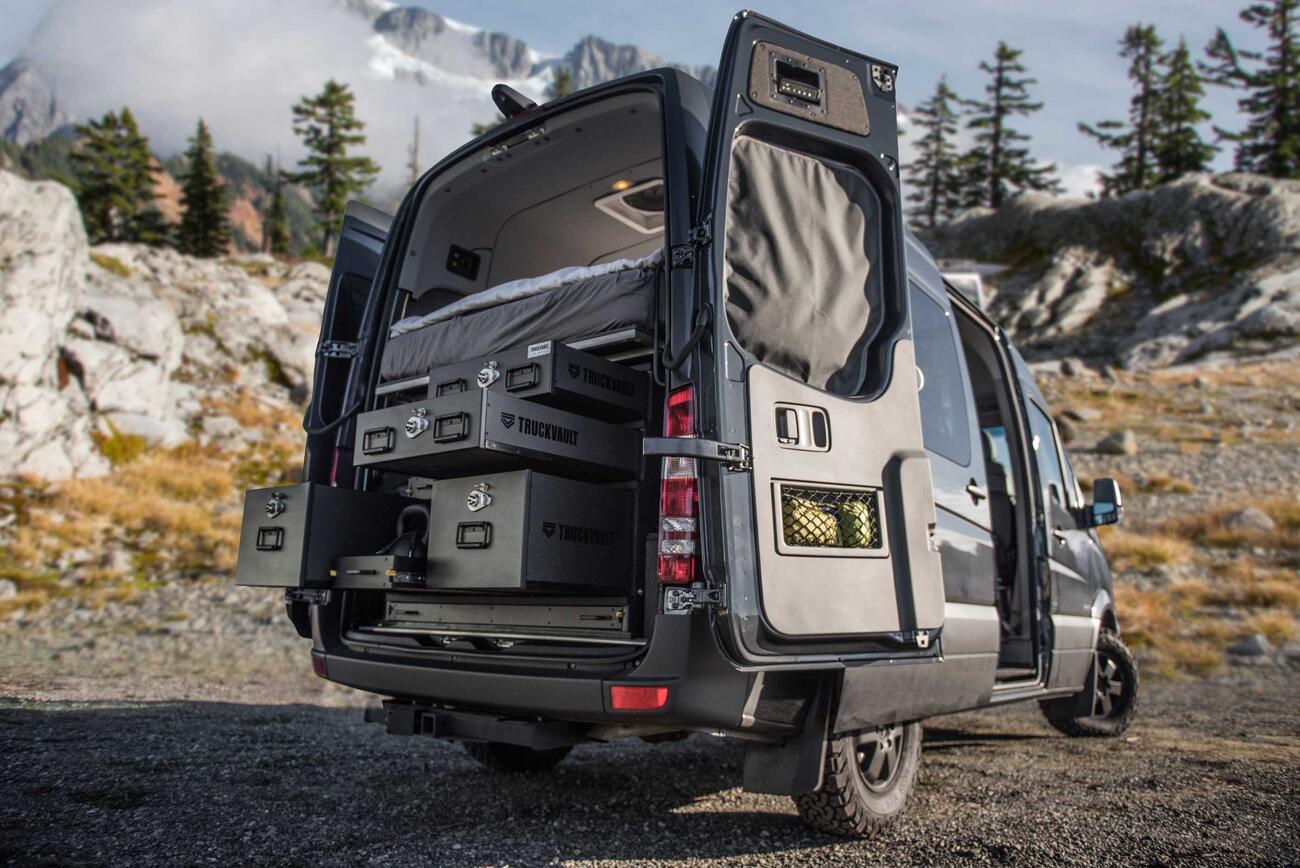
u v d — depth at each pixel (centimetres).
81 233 1758
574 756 515
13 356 1559
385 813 373
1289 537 1338
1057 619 521
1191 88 6725
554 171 455
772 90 330
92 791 377
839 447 322
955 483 429
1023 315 4881
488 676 326
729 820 379
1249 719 646
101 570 1236
